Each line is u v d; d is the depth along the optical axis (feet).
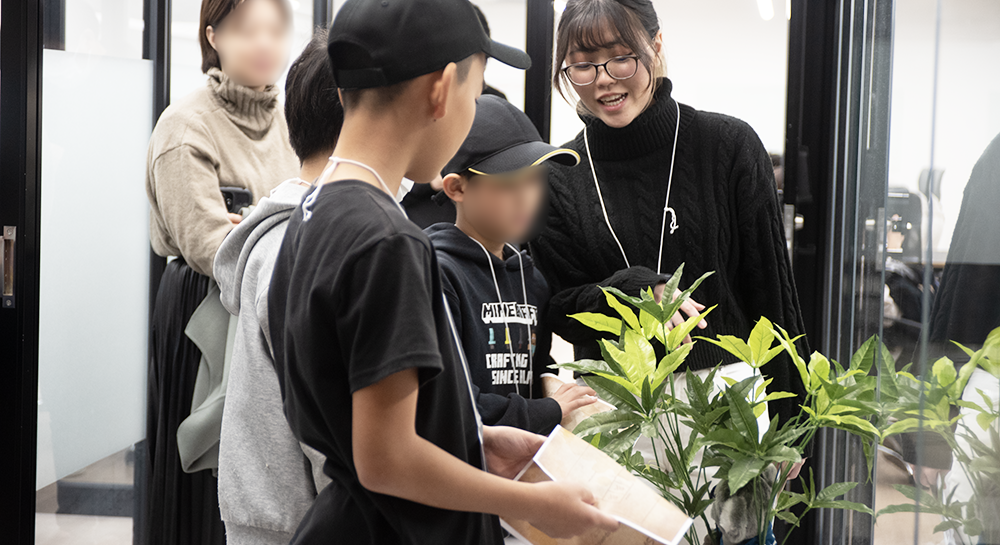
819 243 5.95
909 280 3.50
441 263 3.90
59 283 5.82
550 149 3.82
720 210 4.68
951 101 2.86
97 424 6.02
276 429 3.29
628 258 4.76
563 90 5.02
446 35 2.15
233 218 5.11
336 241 2.08
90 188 5.93
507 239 4.11
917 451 3.05
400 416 1.98
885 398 3.59
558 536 2.24
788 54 5.92
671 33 6.06
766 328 3.21
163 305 5.12
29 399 5.71
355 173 2.22
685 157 4.75
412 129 2.22
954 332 2.75
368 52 2.13
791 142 5.97
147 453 5.35
